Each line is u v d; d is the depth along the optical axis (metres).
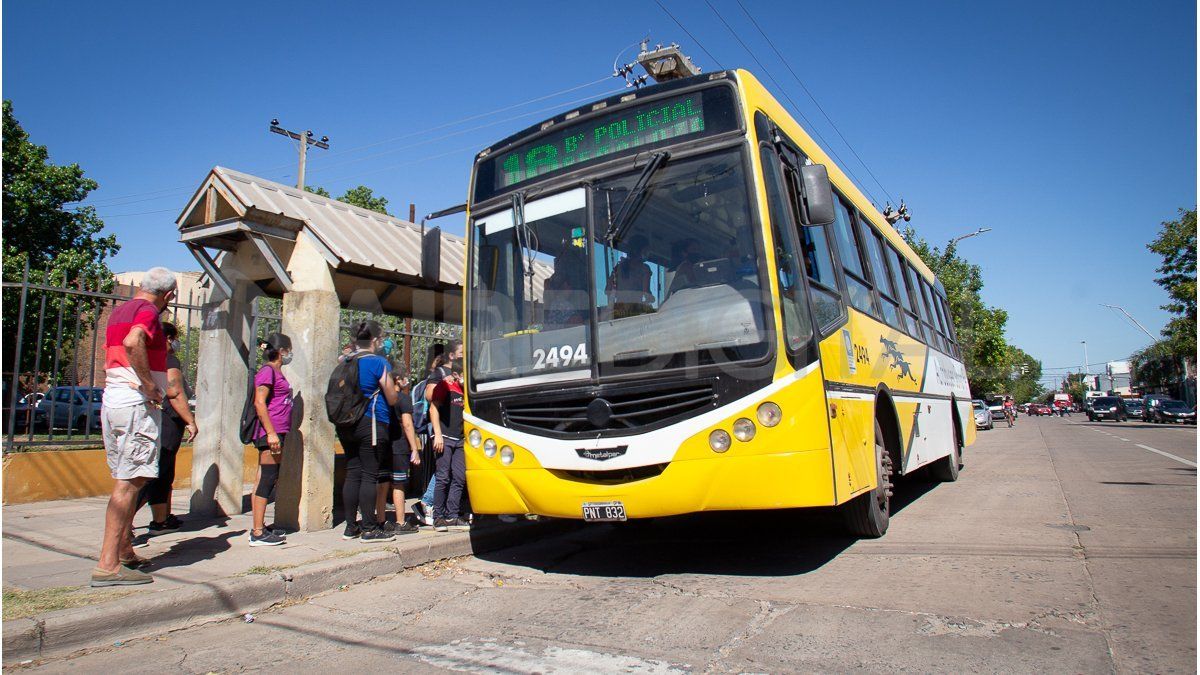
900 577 5.19
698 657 3.75
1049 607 4.41
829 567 5.59
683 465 4.92
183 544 6.30
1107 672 3.43
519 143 6.26
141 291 5.20
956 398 12.39
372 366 6.45
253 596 4.94
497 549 6.99
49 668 3.85
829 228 6.47
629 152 5.68
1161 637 3.88
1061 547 6.07
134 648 4.18
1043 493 9.55
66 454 8.77
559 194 5.84
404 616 4.78
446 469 7.30
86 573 5.19
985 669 3.48
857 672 3.48
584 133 5.91
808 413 4.88
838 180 7.41
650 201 5.48
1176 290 33.09
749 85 5.61
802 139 6.60
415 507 7.67
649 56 13.83
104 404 4.89
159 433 5.05
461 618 4.68
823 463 4.88
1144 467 13.10
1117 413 49.03
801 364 4.97
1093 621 4.14
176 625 4.52
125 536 5.05
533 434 5.46
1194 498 8.79
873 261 7.95
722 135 5.39
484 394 5.81
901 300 8.95
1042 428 37.66
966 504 8.68
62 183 21.88
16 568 5.36
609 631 4.25
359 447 6.45
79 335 9.30
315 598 5.25
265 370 6.28
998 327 40.06
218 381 7.97
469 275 6.23
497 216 6.20
